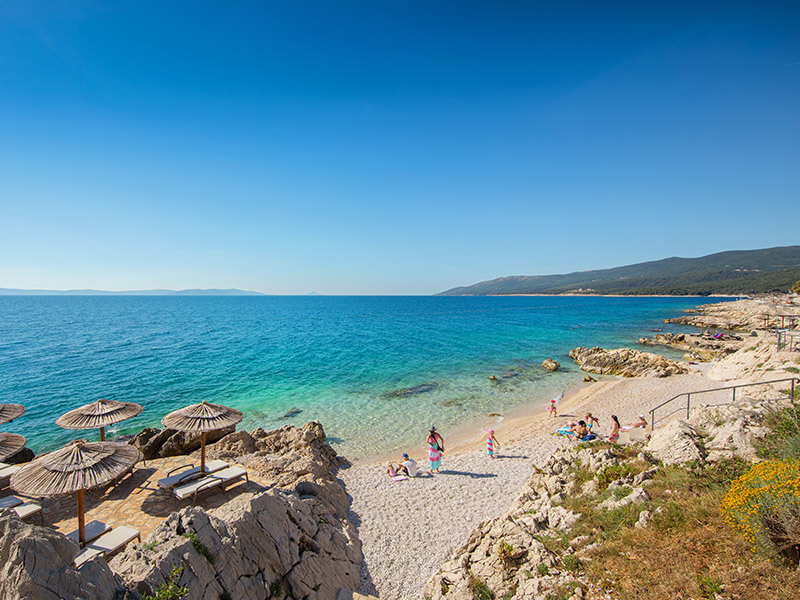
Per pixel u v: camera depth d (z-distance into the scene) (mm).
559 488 12164
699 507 8289
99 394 30047
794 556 6223
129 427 24125
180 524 7742
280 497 9977
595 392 31000
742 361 28922
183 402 28516
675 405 24422
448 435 23328
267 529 8742
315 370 38688
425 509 14109
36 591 5367
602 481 11289
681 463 10867
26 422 24516
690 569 6746
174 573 6801
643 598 6445
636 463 11766
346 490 15594
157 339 59625
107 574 6227
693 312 110375
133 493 12547
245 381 34344
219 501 12281
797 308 56344
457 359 44531
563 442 20375
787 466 7215
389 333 68438
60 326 80312
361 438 22750
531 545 8773
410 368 39906
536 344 55375
